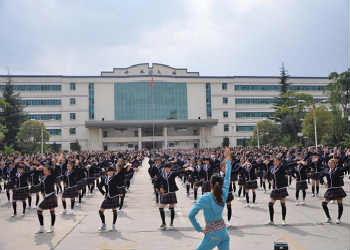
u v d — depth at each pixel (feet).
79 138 255.91
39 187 44.75
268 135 204.85
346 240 25.18
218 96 272.92
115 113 259.80
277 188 30.83
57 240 27.04
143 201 49.42
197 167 46.85
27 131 173.88
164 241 26.27
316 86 278.05
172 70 277.64
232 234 27.68
